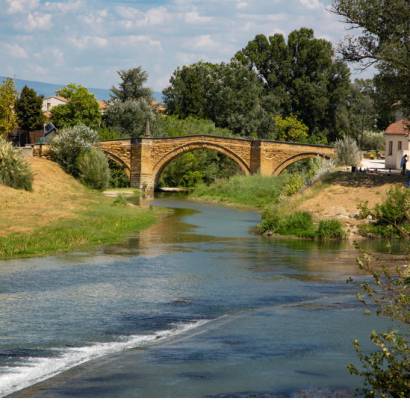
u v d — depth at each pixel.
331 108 137.62
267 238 44.28
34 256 34.59
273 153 91.06
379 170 65.00
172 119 114.81
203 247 39.47
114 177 93.75
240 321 22.28
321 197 51.88
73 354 18.78
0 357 18.47
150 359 18.33
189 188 99.69
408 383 13.30
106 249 37.78
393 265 32.16
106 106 120.88
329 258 35.53
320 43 138.75
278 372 17.28
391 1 53.62
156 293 26.53
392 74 54.88
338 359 18.30
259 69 144.88
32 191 61.69
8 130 100.69
